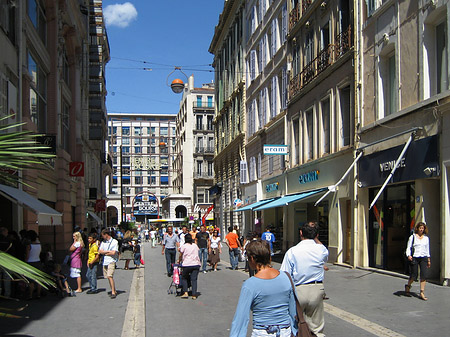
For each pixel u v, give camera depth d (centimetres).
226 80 4384
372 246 1602
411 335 702
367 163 1587
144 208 9862
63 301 1105
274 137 2802
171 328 799
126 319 878
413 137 1303
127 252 1955
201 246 1742
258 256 392
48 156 567
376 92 1547
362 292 1111
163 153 11444
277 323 376
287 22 2539
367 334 717
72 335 759
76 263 1248
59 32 2234
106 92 5384
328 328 762
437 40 1270
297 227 2369
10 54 1455
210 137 7456
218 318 877
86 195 3312
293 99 2392
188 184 7519
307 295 579
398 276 1350
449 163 1138
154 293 1220
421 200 1262
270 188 2842
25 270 460
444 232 1157
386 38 1476
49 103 2123
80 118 2892
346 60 1772
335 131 1898
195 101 7456
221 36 4581
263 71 3072
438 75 1259
